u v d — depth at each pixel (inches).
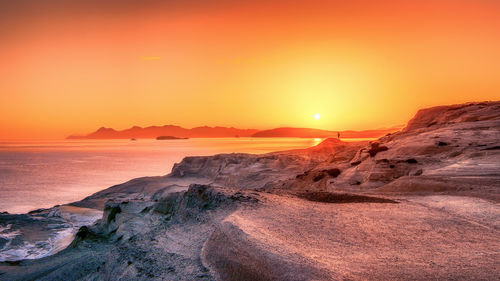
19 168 7677.2
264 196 677.9
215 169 3393.2
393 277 295.7
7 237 1659.7
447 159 1090.7
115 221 1232.2
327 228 458.0
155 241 566.6
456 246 370.9
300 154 3129.9
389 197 682.8
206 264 415.5
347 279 295.6
